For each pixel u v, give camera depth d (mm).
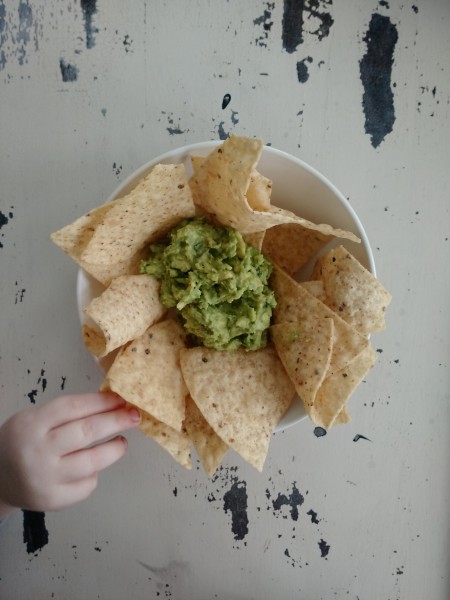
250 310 258
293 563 318
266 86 295
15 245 299
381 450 311
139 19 292
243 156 225
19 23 293
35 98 295
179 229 258
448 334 305
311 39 294
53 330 302
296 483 314
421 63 297
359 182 298
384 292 254
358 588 319
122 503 315
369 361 257
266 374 267
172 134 295
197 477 314
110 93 294
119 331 243
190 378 261
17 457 258
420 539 315
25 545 318
